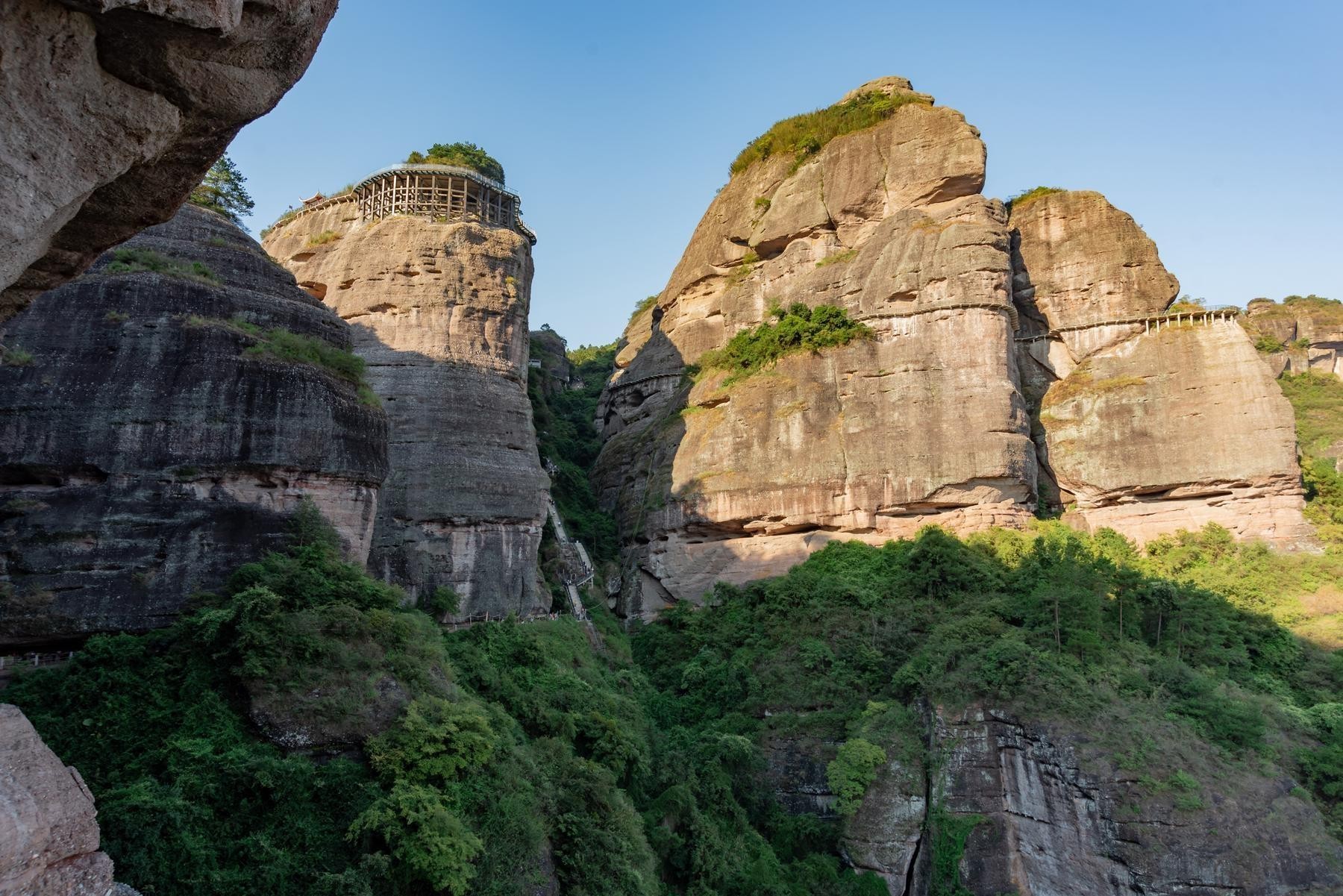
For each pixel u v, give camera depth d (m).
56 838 10.77
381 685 25.44
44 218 11.06
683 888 32.91
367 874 20.98
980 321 53.28
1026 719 36.47
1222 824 31.97
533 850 25.30
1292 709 38.19
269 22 11.97
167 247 31.38
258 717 23.08
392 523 40.31
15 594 24.03
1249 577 46.59
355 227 47.44
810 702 42.06
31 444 25.48
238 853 20.70
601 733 34.41
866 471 52.41
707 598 52.97
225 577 26.62
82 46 10.66
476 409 43.66
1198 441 50.97
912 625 44.06
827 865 36.28
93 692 22.81
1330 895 30.69
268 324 31.17
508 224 50.88
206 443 27.34
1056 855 34.19
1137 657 39.81
